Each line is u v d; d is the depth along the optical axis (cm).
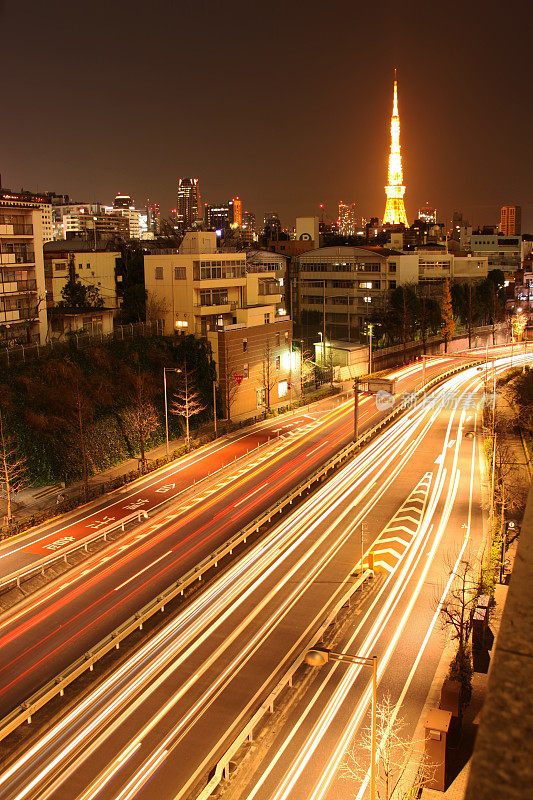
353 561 4562
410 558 4591
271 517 5406
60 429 6425
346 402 9525
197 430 8050
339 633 3631
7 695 3219
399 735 2786
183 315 9081
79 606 4044
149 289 9388
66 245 13100
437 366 12031
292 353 9750
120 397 7338
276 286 10400
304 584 4253
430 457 6938
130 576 4412
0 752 2803
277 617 3853
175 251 9344
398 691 3106
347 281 14862
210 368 8456
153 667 3397
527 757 203
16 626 3844
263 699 3084
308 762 2650
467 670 3095
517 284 19112
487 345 14512
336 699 3062
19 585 4262
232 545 4688
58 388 6706
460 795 2384
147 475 6475
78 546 4756
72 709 3084
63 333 7994
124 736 2864
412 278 14175
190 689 3194
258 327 9044
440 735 2409
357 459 6938
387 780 2350
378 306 14150
